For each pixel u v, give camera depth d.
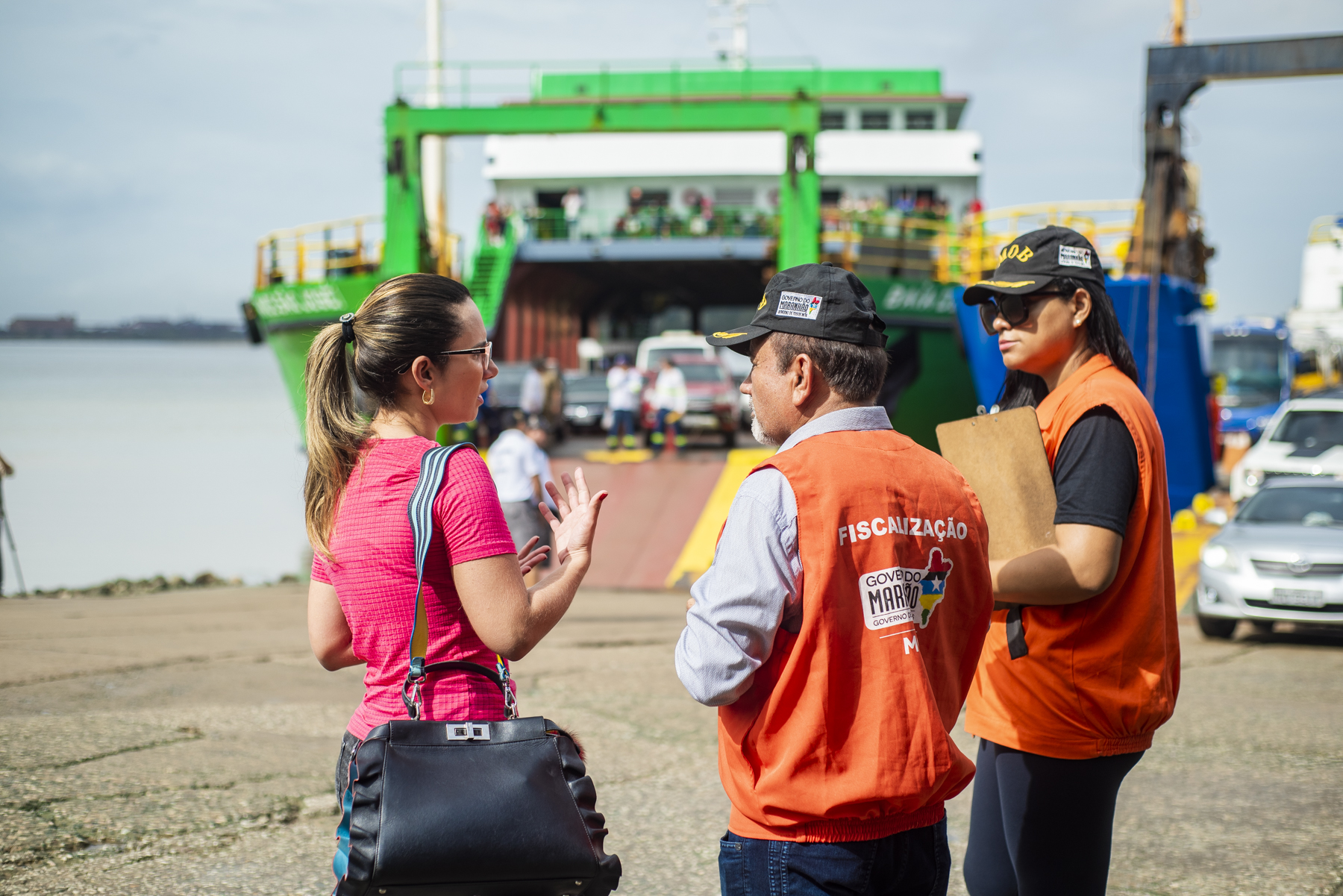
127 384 144.12
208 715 6.28
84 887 3.74
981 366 17.66
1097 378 2.48
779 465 1.96
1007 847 2.60
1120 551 2.34
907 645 1.96
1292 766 5.66
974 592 2.11
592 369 37.12
